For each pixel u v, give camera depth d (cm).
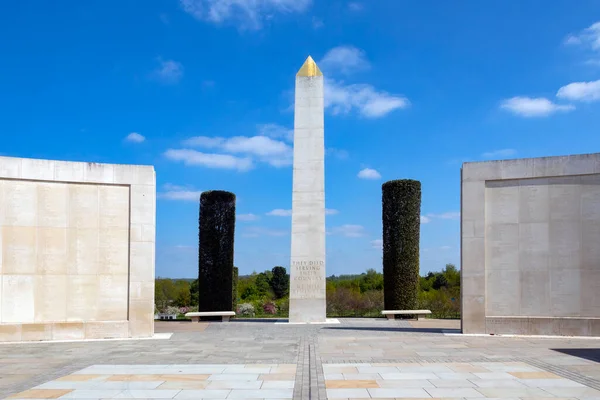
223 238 3069
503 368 1308
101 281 1912
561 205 1898
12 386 1144
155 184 1994
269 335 2033
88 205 1919
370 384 1141
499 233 1959
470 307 1969
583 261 1870
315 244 2536
